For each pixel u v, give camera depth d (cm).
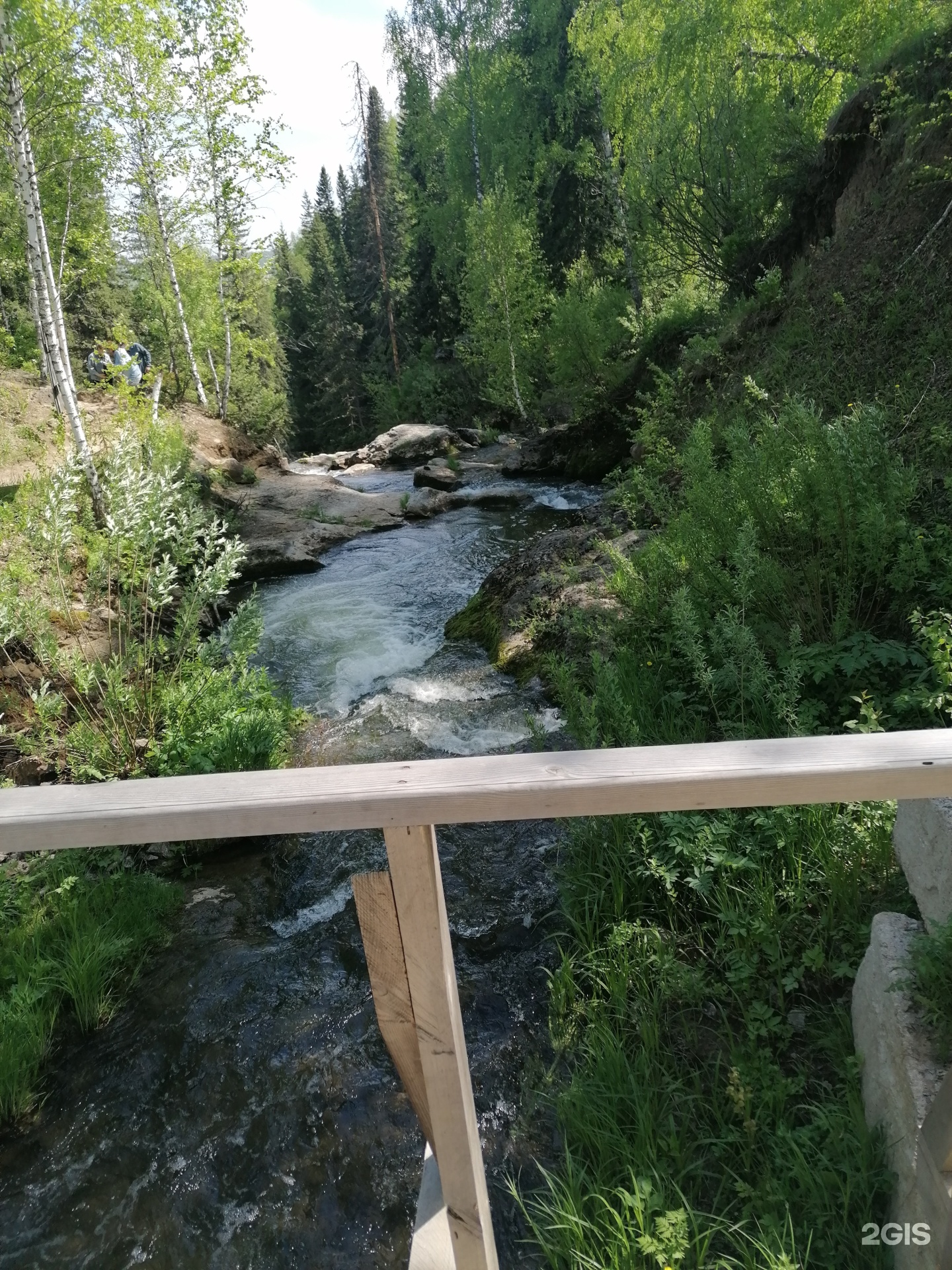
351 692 664
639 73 1623
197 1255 251
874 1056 222
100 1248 255
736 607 462
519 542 1085
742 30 1400
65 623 655
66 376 921
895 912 255
